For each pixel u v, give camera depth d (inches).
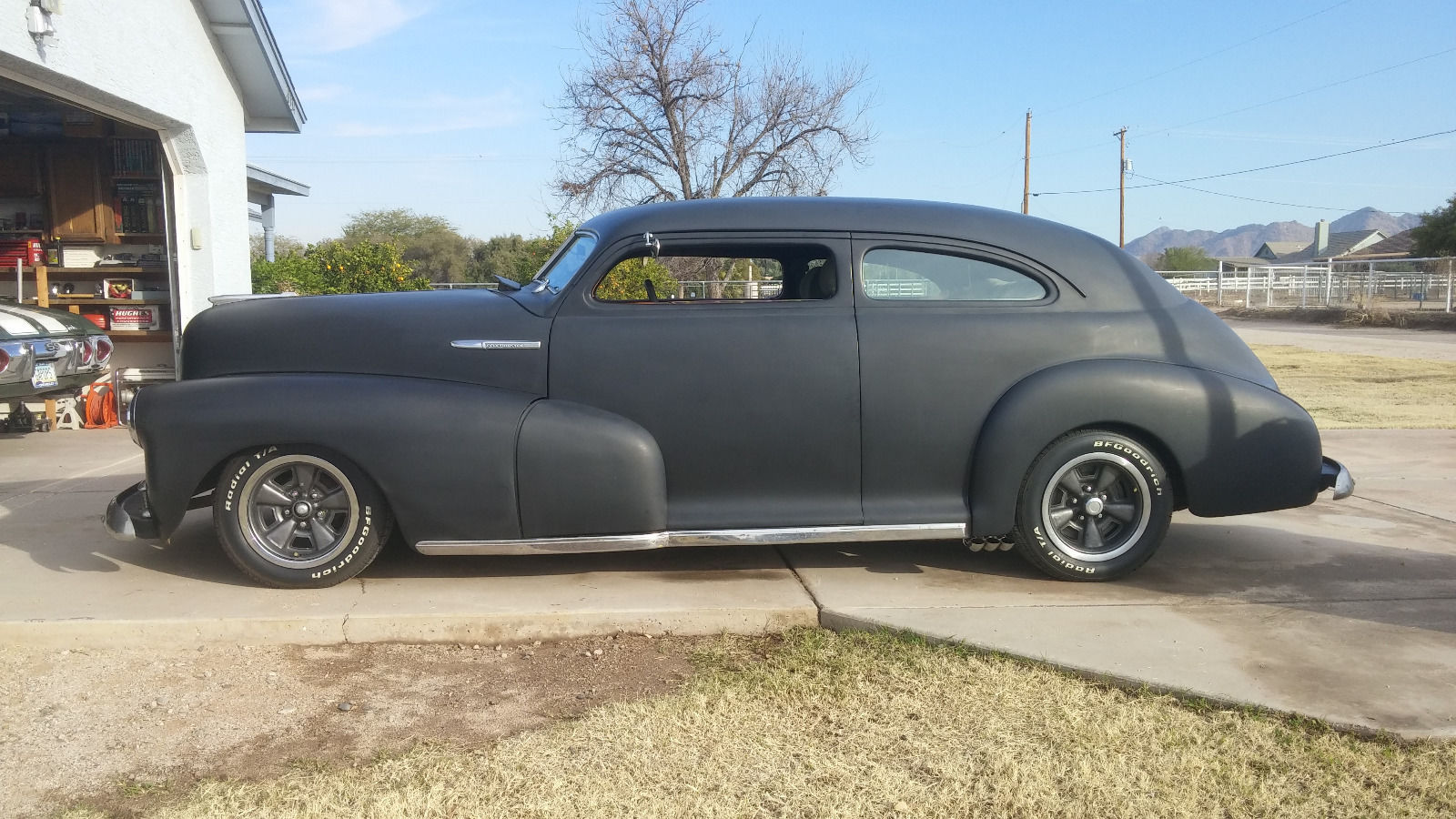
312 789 107.3
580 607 154.8
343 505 163.9
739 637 151.9
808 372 164.1
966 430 167.5
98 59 292.0
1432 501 232.1
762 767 111.3
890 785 106.8
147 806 104.7
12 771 112.3
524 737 119.0
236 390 160.6
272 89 394.9
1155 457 168.7
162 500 161.5
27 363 284.2
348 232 2142.0
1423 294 1330.0
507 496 159.5
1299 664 134.1
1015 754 113.0
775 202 173.5
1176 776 108.0
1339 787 105.7
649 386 163.2
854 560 184.1
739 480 165.8
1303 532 204.2
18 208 377.7
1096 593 164.7
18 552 186.9
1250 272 1642.5
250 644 149.4
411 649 148.7
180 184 358.6
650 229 168.4
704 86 964.0
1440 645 141.0
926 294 170.4
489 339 164.1
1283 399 171.6
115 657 145.6
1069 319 169.6
